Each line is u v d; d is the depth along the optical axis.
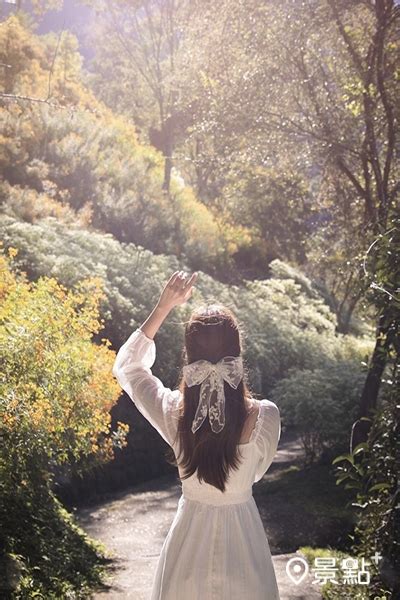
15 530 6.79
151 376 2.87
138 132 33.25
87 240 15.49
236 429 2.67
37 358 6.50
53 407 6.51
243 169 13.29
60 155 19.52
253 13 11.74
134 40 30.89
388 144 10.30
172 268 17.95
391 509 5.06
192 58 13.59
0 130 18.38
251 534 2.73
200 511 2.72
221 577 2.64
